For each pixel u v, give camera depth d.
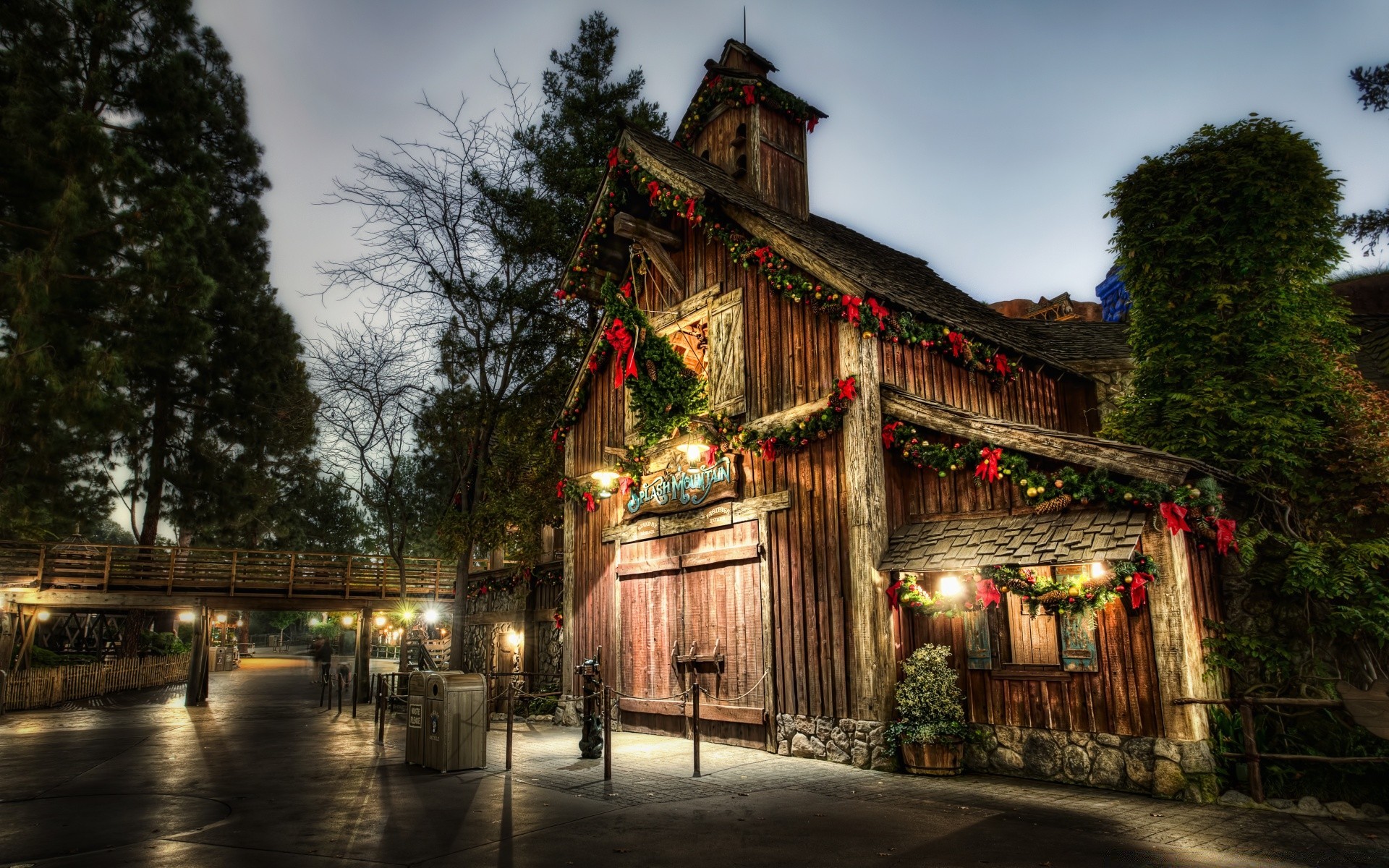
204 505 33.88
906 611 10.29
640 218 14.80
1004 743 9.34
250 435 34.78
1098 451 8.80
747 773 9.52
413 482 31.34
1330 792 7.65
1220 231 10.57
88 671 23.66
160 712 18.89
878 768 9.67
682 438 13.36
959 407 11.93
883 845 6.36
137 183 25.22
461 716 9.93
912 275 16.39
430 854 6.16
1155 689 8.27
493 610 22.14
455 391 19.97
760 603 11.59
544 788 8.70
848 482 10.55
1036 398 13.66
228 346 34.44
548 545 19.56
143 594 21.42
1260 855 6.06
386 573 24.52
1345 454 9.51
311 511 43.50
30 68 25.94
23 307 21.16
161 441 33.00
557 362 19.98
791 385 11.66
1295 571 8.69
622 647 14.12
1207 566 9.20
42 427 22.84
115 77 30.19
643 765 10.12
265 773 9.82
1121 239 11.34
